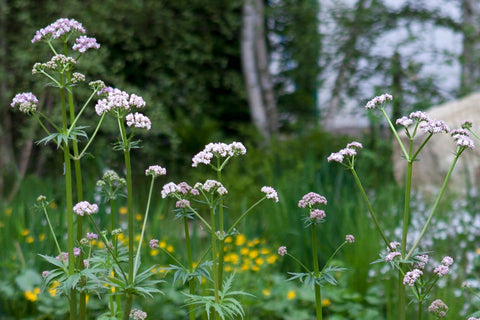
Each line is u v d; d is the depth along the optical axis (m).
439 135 7.01
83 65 8.38
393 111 9.83
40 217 4.54
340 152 2.28
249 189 7.67
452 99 10.82
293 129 11.02
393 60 10.97
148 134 9.34
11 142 9.27
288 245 4.87
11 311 3.97
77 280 2.05
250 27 10.82
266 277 4.45
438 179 6.96
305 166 6.47
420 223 4.95
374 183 7.34
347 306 3.95
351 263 4.37
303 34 11.53
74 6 9.21
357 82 11.28
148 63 10.59
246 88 10.98
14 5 9.07
